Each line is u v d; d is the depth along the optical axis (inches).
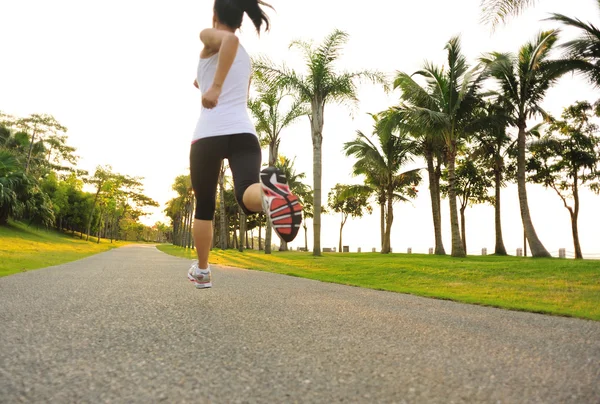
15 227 1665.8
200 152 100.6
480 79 731.4
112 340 83.0
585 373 67.4
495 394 56.2
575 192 901.8
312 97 717.9
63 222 2556.6
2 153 1557.6
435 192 911.0
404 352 78.9
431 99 770.8
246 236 2340.1
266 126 842.8
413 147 964.6
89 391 54.3
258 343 83.7
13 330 89.7
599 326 119.6
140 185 3235.7
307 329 99.6
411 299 181.8
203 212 114.7
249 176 94.8
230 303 143.8
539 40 696.4
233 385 57.9
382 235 1239.5
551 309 160.7
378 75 701.9
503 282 295.4
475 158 984.3
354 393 55.5
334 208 1849.2
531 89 724.0
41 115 2188.7
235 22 102.5
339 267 434.3
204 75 103.7
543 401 54.0
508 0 390.3
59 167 2632.9
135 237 4498.0
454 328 108.0
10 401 49.9
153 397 52.7
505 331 106.3
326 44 693.3
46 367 64.0
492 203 1150.3
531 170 935.7
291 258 665.0
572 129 858.1
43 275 247.9
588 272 318.7
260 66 695.1
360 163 1054.4
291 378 61.4
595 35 540.1
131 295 158.4
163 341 83.2
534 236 719.7
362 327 104.2
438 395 55.3
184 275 270.8
